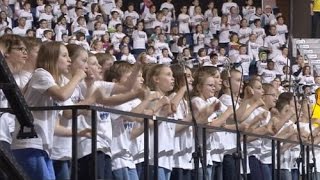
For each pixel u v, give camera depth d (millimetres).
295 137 13688
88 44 26016
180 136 10242
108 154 8945
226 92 11992
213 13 31281
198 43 30312
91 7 29094
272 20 32031
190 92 10867
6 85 6395
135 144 9516
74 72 8992
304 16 32969
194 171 10250
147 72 10336
